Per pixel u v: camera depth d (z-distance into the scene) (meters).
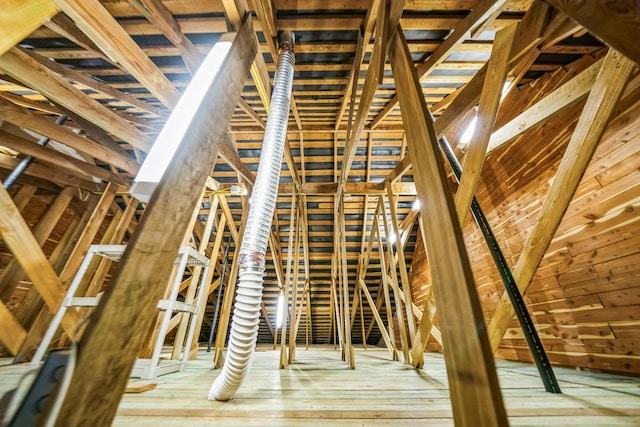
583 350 1.88
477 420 0.45
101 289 3.80
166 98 1.39
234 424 0.92
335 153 3.78
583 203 1.94
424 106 0.77
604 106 1.18
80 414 0.43
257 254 1.24
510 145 2.75
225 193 2.94
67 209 3.61
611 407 1.08
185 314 2.63
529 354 2.38
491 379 0.44
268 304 5.80
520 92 2.62
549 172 2.26
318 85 2.79
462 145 3.21
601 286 1.79
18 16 0.56
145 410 1.05
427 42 2.21
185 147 0.68
